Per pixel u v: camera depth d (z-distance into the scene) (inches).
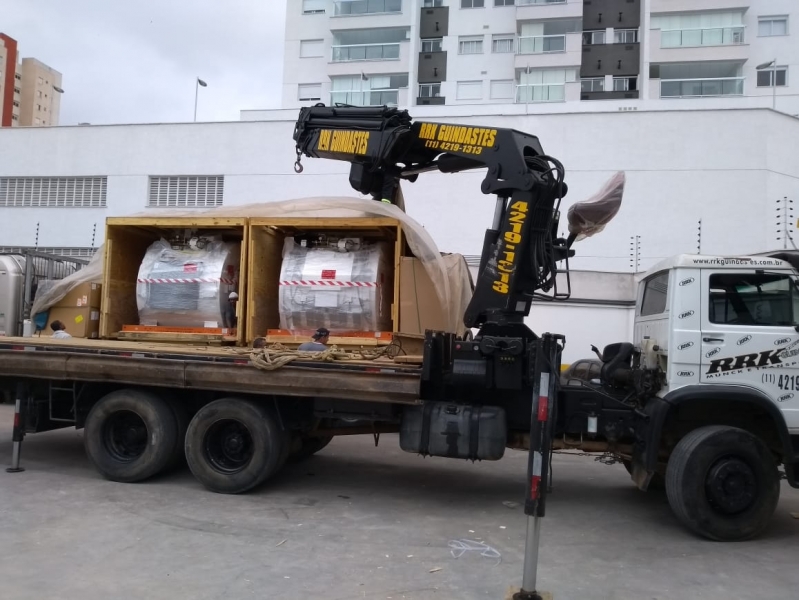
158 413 269.9
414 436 247.1
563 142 753.0
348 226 279.6
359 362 250.8
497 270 251.0
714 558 203.2
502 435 240.5
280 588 168.7
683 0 1472.7
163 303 297.3
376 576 178.7
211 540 205.2
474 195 759.1
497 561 193.9
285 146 821.2
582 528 232.1
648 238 729.0
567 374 295.9
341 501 257.0
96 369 270.5
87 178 867.4
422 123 278.2
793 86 1432.1
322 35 1662.2
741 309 229.8
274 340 286.7
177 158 844.0
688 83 1478.8
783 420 222.8
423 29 1636.3
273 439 257.8
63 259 473.1
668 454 249.8
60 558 185.9
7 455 325.4
